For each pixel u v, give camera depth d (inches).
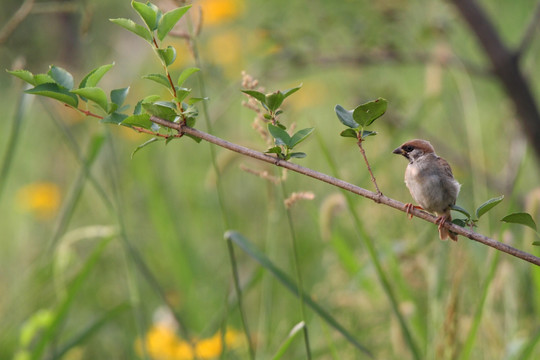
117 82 579.8
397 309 303.7
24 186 639.1
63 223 360.8
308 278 452.4
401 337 339.6
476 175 429.1
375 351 374.9
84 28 362.6
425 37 445.1
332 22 460.4
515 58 424.5
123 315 434.0
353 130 208.7
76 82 521.0
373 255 308.5
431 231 398.3
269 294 381.7
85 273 335.3
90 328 342.6
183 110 208.1
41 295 422.3
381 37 450.9
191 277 455.5
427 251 391.5
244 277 469.1
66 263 368.5
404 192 445.7
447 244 364.2
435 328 338.0
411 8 452.8
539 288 340.2
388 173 462.0
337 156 540.7
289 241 473.7
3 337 388.8
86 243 499.5
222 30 553.0
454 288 310.3
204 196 552.4
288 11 478.9
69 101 206.1
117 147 534.3
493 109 579.8
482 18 424.8
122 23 199.0
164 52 199.3
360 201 438.0
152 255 510.0
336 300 388.2
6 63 581.9
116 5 641.0
